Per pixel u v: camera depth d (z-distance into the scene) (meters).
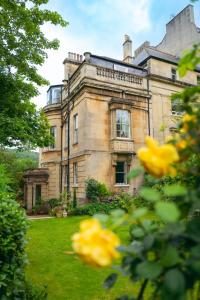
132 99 20.12
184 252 1.20
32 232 11.52
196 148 1.37
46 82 13.14
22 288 3.97
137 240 1.41
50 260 7.30
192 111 1.49
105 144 18.72
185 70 1.76
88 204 17.22
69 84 22.09
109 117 19.14
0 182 5.32
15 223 3.91
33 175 24.30
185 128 1.44
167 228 1.20
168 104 21.78
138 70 22.03
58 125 24.47
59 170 23.98
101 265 0.97
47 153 24.75
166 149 1.19
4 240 3.59
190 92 1.62
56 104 24.62
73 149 20.66
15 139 12.18
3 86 12.07
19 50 12.07
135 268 1.21
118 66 21.30
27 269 6.56
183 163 1.63
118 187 18.45
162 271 1.08
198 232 1.13
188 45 25.95
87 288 5.34
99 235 1.00
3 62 11.23
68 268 6.62
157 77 21.48
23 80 12.61
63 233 11.08
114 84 19.52
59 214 17.31
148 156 1.20
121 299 1.48
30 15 11.55
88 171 17.86
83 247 0.98
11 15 11.42
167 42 29.16
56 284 5.59
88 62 18.81
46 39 12.55
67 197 20.00
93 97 18.72
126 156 19.03
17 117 12.00
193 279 1.04
